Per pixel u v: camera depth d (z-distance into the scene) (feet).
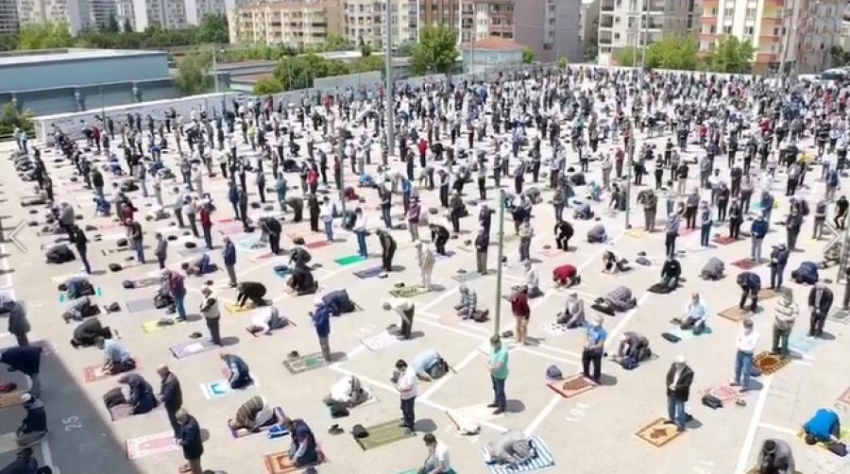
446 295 79.51
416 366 61.82
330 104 212.43
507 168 134.82
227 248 80.84
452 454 51.52
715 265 83.05
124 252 96.32
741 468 49.42
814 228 97.60
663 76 284.00
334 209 107.45
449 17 531.09
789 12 365.20
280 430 54.34
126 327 72.69
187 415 47.06
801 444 51.72
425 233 101.65
